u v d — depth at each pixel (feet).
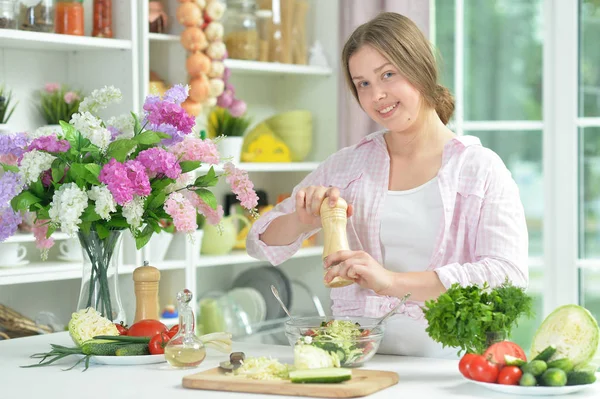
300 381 5.56
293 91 14.76
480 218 7.06
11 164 6.93
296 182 14.85
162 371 6.38
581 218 13.71
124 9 11.71
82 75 12.14
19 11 10.87
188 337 6.49
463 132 14.12
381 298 7.25
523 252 6.93
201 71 12.28
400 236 7.36
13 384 6.04
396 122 7.14
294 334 6.41
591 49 13.60
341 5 13.93
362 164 7.72
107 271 7.00
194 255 12.52
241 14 13.29
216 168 12.95
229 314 12.94
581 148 13.70
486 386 5.48
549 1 13.69
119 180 6.45
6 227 6.92
